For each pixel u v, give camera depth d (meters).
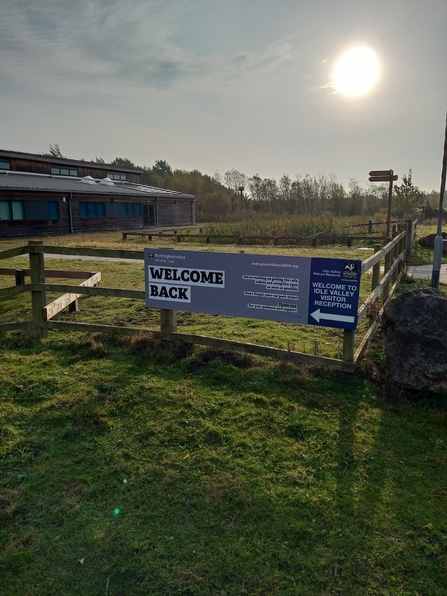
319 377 4.37
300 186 50.81
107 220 28.97
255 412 3.77
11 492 2.87
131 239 22.44
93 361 4.79
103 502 2.81
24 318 6.30
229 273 4.66
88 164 35.19
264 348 4.61
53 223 24.80
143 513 2.72
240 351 4.70
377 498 2.83
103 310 6.84
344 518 2.67
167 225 36.03
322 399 3.98
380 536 2.54
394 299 4.53
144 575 2.31
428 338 4.02
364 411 3.82
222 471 3.07
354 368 4.36
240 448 3.32
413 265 12.43
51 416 3.71
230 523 2.64
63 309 6.68
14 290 5.38
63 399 3.95
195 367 4.60
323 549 2.46
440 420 3.69
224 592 2.22
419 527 2.60
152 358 4.83
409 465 3.15
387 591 2.22
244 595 2.20
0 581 2.28
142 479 3.00
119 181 38.72
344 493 2.87
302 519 2.67
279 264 4.42
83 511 2.73
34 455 3.25
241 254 4.57
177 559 2.40
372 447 3.34
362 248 17.39
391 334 4.34
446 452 3.29
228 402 3.93
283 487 2.92
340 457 3.22
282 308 4.50
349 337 4.32
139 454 3.26
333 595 2.20
